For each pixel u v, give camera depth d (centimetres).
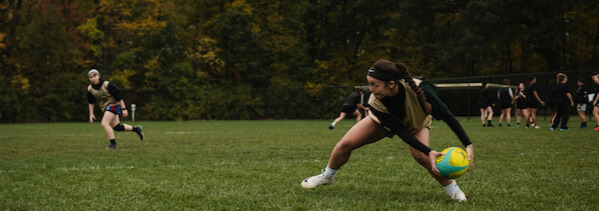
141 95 2984
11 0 3142
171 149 866
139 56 3203
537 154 713
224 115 3062
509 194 396
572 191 407
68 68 3072
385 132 362
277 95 3109
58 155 766
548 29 2958
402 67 309
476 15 2998
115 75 3045
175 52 3111
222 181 474
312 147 895
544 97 2442
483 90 1708
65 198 396
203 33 3644
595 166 570
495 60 3519
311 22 3744
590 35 3703
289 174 520
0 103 2639
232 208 353
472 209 340
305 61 3606
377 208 345
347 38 3875
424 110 323
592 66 3578
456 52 3041
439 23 3909
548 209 341
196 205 365
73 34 3238
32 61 3005
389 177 490
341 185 445
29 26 2930
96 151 838
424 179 477
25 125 2262
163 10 3269
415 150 354
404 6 3262
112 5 3084
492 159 648
